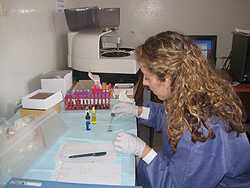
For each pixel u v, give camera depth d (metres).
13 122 1.16
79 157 1.01
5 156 0.94
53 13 2.02
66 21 2.15
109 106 1.52
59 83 1.59
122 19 2.76
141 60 0.99
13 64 1.42
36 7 1.70
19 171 0.93
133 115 1.44
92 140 1.15
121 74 1.92
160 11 2.73
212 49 2.48
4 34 1.32
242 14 2.70
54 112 1.32
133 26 2.78
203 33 2.78
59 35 2.18
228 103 0.99
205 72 0.97
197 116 0.92
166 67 0.94
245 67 2.20
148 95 2.31
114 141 1.10
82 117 1.39
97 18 2.06
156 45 0.95
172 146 1.00
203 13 2.72
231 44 2.69
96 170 0.93
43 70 1.85
